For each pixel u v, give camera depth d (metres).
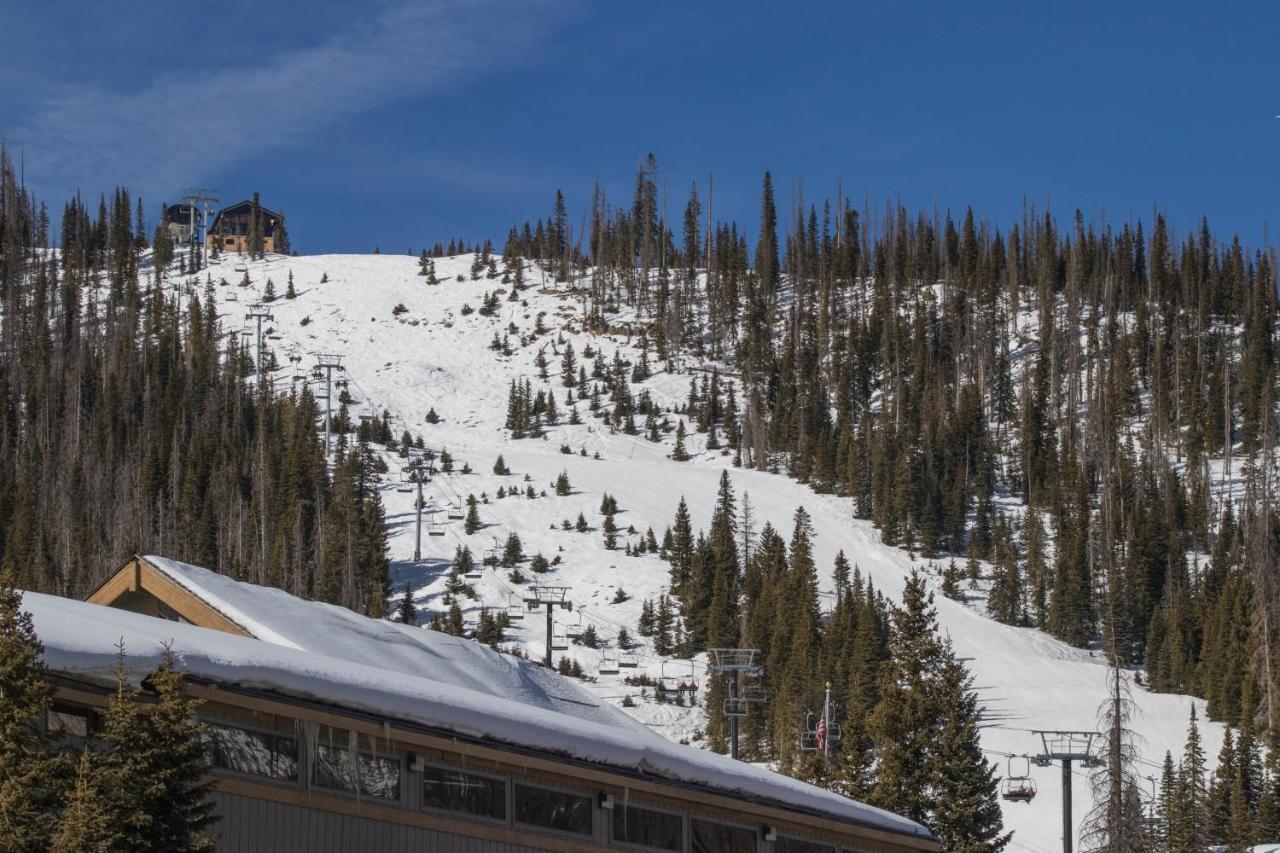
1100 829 53.66
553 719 27.00
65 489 130.12
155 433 146.38
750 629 106.81
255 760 22.59
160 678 19.97
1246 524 138.00
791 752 80.38
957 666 54.91
